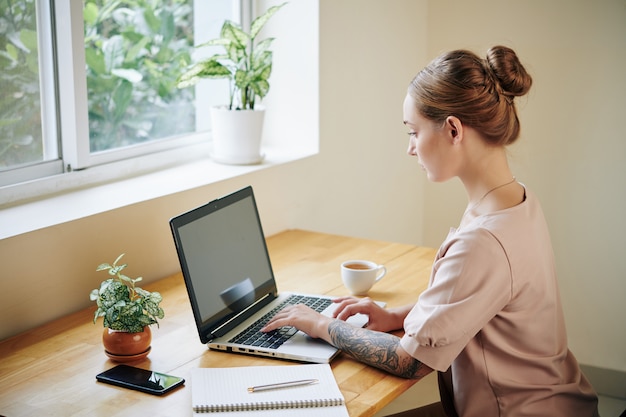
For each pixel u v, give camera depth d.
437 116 1.51
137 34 2.41
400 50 3.12
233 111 2.41
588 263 3.16
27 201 1.99
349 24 2.77
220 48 2.73
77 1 2.06
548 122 3.12
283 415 1.35
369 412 1.40
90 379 1.50
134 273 1.99
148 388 1.44
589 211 3.12
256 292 1.85
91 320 1.79
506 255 1.48
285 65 2.70
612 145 3.04
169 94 2.55
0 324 1.68
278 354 1.59
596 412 1.67
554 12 3.05
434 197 3.42
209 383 1.45
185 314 1.82
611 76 3.00
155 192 2.08
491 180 1.56
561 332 1.67
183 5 2.57
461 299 1.46
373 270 1.93
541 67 3.11
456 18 3.24
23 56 2.02
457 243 1.50
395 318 1.75
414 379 1.52
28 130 2.06
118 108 2.38
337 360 1.60
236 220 1.87
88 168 2.18
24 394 1.43
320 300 1.88
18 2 1.99
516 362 1.56
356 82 2.86
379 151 3.06
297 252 2.30
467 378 1.58
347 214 2.90
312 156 2.64
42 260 1.75
